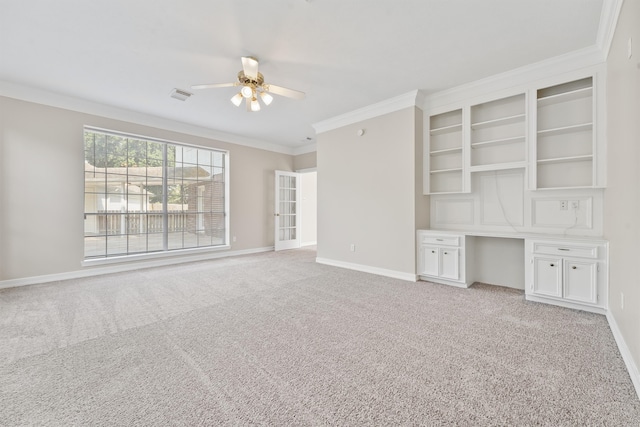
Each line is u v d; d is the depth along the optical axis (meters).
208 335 2.14
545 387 1.50
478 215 3.61
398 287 3.44
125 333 2.18
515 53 2.78
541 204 3.16
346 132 4.57
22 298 3.03
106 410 1.34
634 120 1.66
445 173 3.90
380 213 4.12
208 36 2.50
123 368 1.70
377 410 1.34
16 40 2.55
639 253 1.48
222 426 1.24
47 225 3.71
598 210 2.80
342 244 4.67
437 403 1.38
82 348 1.94
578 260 2.57
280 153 6.78
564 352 1.86
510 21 2.30
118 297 3.07
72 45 2.63
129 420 1.28
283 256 5.79
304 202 7.75
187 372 1.66
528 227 3.24
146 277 3.97
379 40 2.56
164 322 2.39
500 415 1.30
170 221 5.20
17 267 3.51
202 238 5.59
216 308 2.73
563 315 2.50
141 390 1.49
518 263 3.36
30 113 3.57
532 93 3.02
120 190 4.69
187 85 3.48
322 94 3.78
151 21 2.29
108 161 4.57
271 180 6.59
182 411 1.34
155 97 3.84
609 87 2.45
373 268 4.21
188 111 4.40
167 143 5.02
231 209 5.84
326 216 4.93
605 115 2.60
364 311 2.64
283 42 2.59
